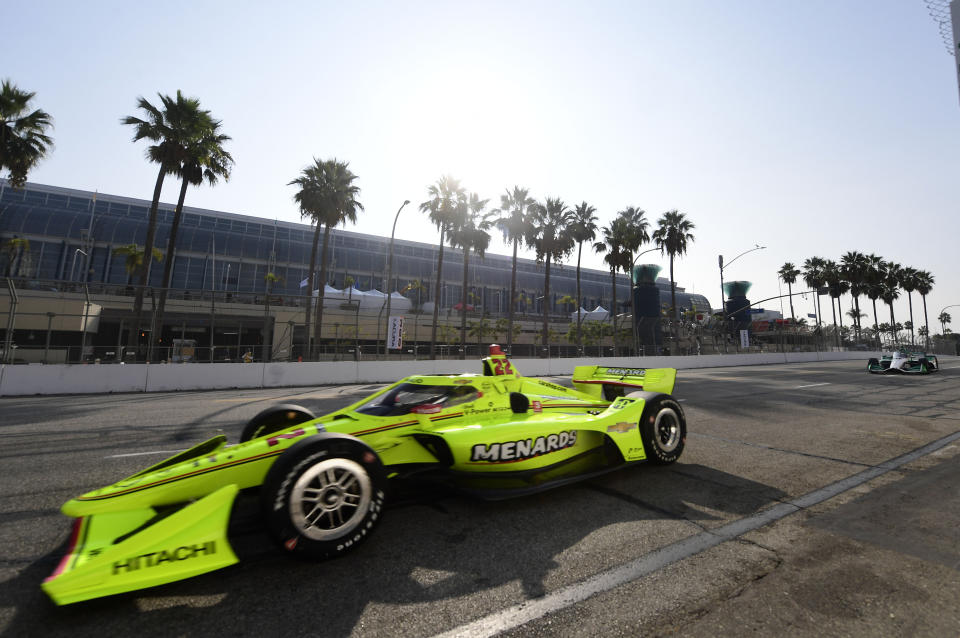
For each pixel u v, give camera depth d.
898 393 12.12
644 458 4.46
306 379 17.34
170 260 22.08
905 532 3.10
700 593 2.32
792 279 72.06
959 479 4.33
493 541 2.96
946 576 2.50
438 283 33.12
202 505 2.41
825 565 2.63
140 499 2.56
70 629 2.01
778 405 9.77
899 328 84.75
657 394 4.88
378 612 2.15
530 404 4.45
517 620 2.09
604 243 42.75
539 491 3.64
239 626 2.03
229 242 58.09
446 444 3.52
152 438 6.47
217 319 31.30
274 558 2.70
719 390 13.22
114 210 57.72
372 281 65.94
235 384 16.00
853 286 70.75
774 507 3.59
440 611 2.16
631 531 3.12
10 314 14.01
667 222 46.06
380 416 3.58
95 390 13.98
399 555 2.75
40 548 2.87
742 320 68.00
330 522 2.69
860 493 3.93
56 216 50.06
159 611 2.15
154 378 14.80
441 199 33.81
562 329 53.84
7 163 20.97
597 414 4.77
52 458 5.26
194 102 21.73
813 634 1.98
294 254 61.44
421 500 3.71
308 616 2.11
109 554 2.16
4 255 45.97
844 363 36.31
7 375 12.93
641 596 2.29
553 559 2.70
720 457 5.21
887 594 2.31
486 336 46.72
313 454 2.63
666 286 102.62
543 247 37.41
